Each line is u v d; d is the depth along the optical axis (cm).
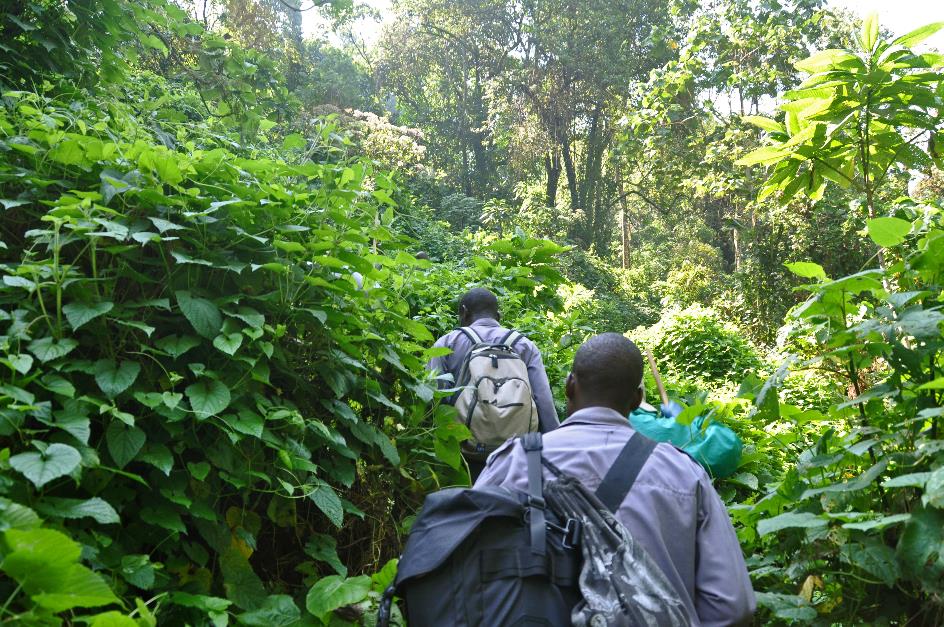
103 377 239
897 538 258
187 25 613
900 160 393
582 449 214
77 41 534
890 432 265
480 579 193
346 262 310
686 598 194
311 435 291
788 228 1956
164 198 273
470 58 3800
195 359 272
